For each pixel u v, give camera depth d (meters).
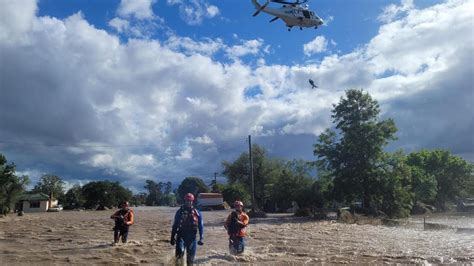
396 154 49.88
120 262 13.52
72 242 20.34
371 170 47.88
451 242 21.53
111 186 124.50
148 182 196.75
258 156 89.62
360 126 48.94
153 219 47.56
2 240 21.86
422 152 92.38
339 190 48.97
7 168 63.41
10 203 66.06
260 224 38.84
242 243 15.06
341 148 49.38
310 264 13.12
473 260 14.23
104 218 52.56
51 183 134.38
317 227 34.12
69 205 134.50
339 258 14.54
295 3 25.83
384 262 13.62
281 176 73.00
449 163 88.12
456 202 91.62
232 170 90.50
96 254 15.48
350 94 50.31
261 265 12.84
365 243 20.69
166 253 15.66
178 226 12.02
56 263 13.39
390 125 49.84
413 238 24.11
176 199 190.75
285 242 20.78
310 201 66.88
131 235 24.91
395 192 47.28
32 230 30.36
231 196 102.56
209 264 12.90
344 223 40.94
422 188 71.50
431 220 49.19
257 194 90.25
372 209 47.91
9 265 13.06
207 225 35.50
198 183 166.50
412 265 13.05
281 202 77.06
